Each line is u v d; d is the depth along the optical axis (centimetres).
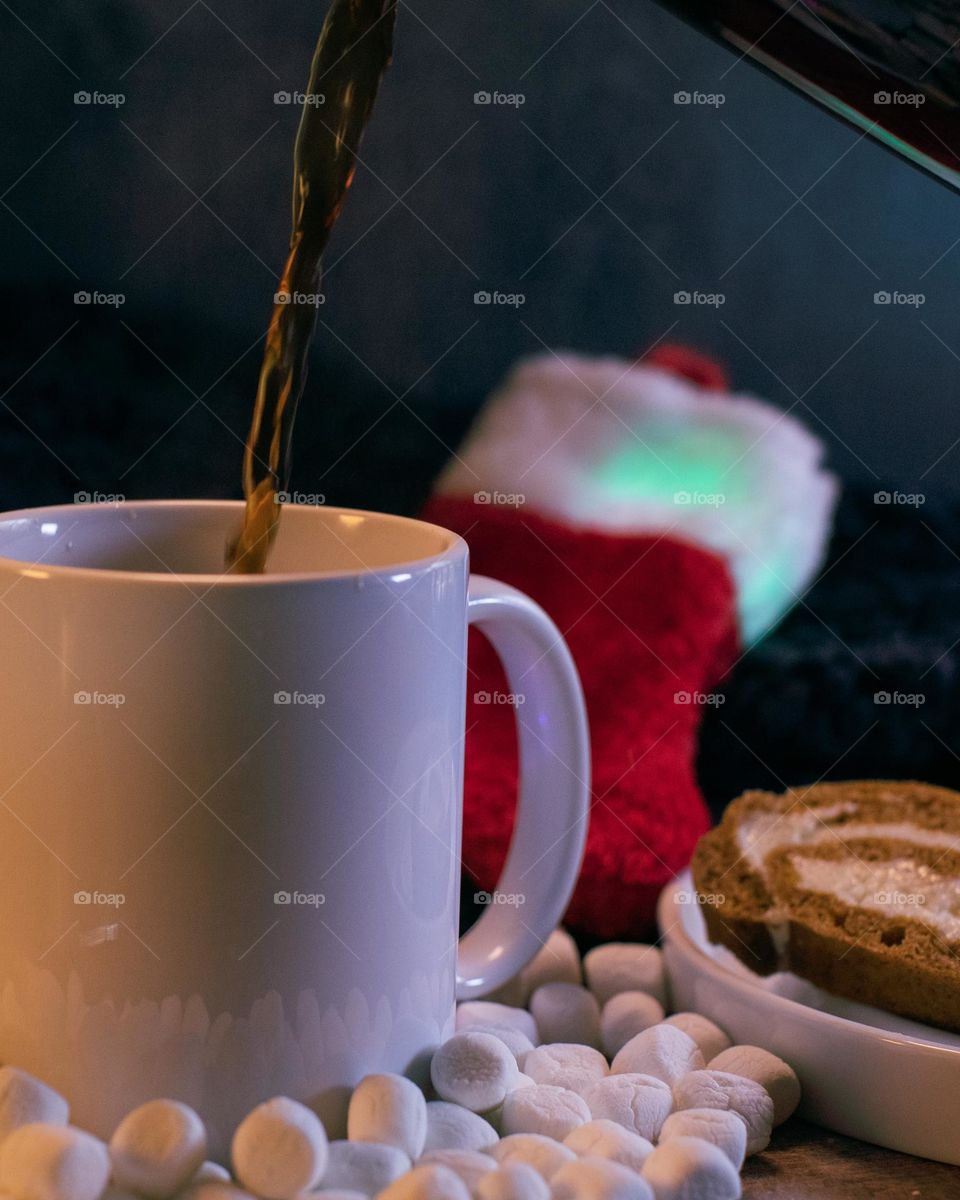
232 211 69
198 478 69
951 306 73
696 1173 36
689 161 72
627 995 44
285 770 35
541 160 71
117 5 66
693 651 53
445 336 72
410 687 37
